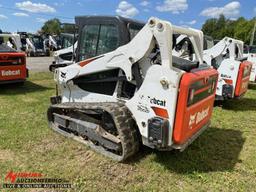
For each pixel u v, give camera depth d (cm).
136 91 334
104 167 340
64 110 438
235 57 691
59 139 416
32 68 1333
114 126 352
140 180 318
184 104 287
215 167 357
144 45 309
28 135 427
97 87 393
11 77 738
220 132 492
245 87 676
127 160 357
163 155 375
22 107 587
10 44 835
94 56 387
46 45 2478
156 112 305
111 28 359
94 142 389
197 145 421
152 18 295
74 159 357
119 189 299
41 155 365
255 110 655
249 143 443
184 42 415
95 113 382
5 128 452
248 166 364
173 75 285
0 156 358
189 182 319
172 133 298
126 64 330
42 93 741
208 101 362
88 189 296
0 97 674
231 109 658
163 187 307
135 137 341
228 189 309
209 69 368
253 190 310
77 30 409
